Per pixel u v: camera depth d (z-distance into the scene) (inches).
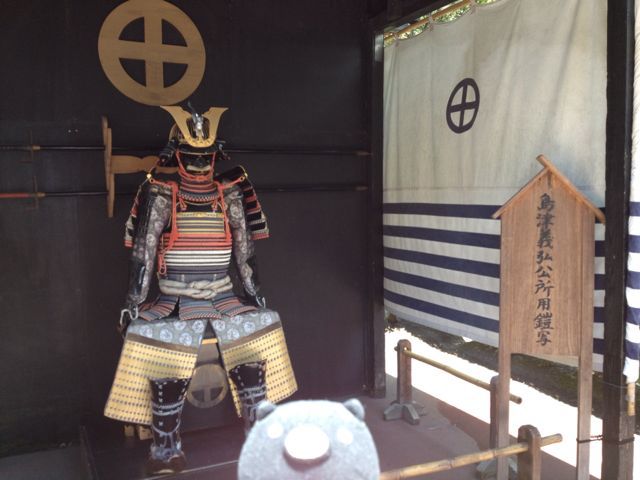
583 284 92.8
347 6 149.6
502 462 105.7
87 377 130.9
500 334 97.8
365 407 149.2
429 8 128.2
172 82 132.9
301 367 151.5
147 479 109.7
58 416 129.2
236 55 138.5
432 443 128.0
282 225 146.9
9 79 120.2
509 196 119.2
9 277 123.4
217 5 135.9
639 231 87.5
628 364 89.7
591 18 102.9
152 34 130.3
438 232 137.9
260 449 41.3
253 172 142.6
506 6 119.6
